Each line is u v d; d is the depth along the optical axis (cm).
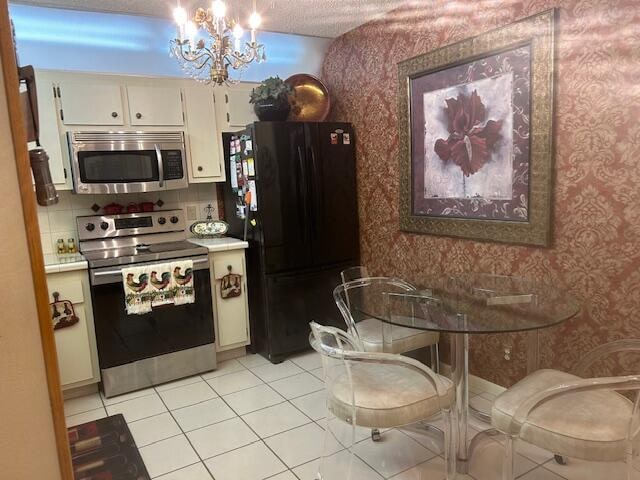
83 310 288
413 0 298
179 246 335
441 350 313
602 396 172
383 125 336
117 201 342
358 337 232
